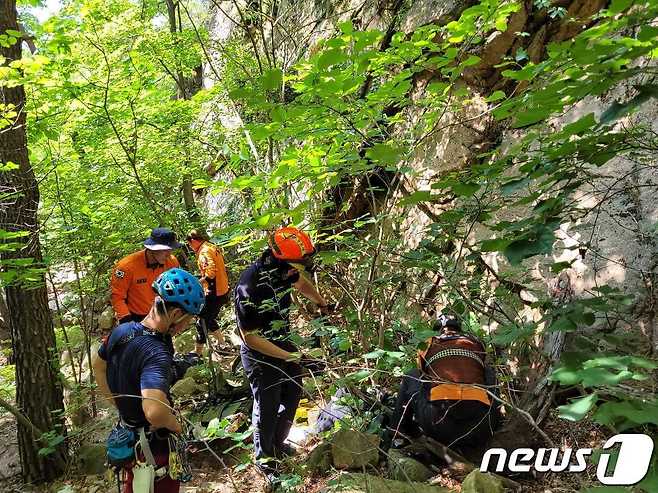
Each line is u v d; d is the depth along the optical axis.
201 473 3.55
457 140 4.92
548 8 4.70
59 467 3.96
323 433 3.38
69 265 5.71
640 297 3.10
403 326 3.85
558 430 2.94
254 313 3.18
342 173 2.70
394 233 4.98
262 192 3.30
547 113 1.67
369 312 4.03
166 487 2.33
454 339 3.17
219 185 2.83
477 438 3.03
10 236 3.28
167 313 2.30
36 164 4.67
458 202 4.41
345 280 4.68
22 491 3.85
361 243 3.66
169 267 4.34
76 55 4.68
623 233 3.34
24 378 3.90
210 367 4.46
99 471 3.91
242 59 7.09
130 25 5.83
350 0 6.96
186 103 5.99
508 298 3.77
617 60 1.45
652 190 3.28
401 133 4.92
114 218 5.66
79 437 4.23
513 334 1.97
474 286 3.57
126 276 4.16
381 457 3.23
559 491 2.61
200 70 9.78
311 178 2.73
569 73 1.63
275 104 2.09
